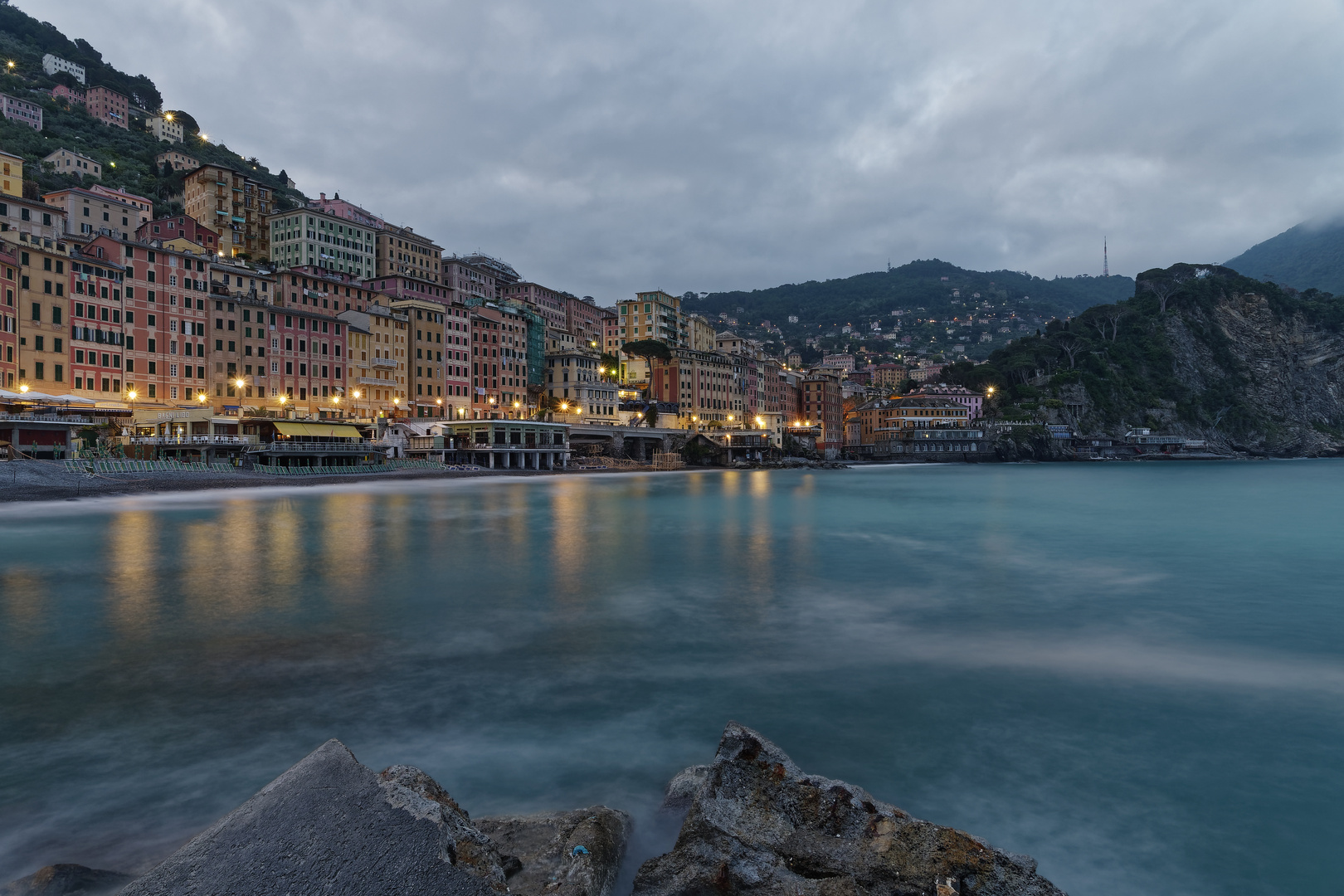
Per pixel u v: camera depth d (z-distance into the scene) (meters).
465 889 6.06
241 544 41.56
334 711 15.91
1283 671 19.36
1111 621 25.08
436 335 135.38
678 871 8.59
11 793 12.02
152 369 94.94
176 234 110.69
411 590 29.47
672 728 15.05
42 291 83.00
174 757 13.48
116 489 68.56
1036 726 15.41
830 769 13.31
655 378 189.62
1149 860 10.49
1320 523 58.56
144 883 5.79
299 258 148.88
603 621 24.50
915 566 36.56
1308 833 11.14
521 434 127.38
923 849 8.80
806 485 113.62
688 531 51.41
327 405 114.44
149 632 22.47
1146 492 98.31
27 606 26.06
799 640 22.33
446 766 13.18
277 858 6.05
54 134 186.00
